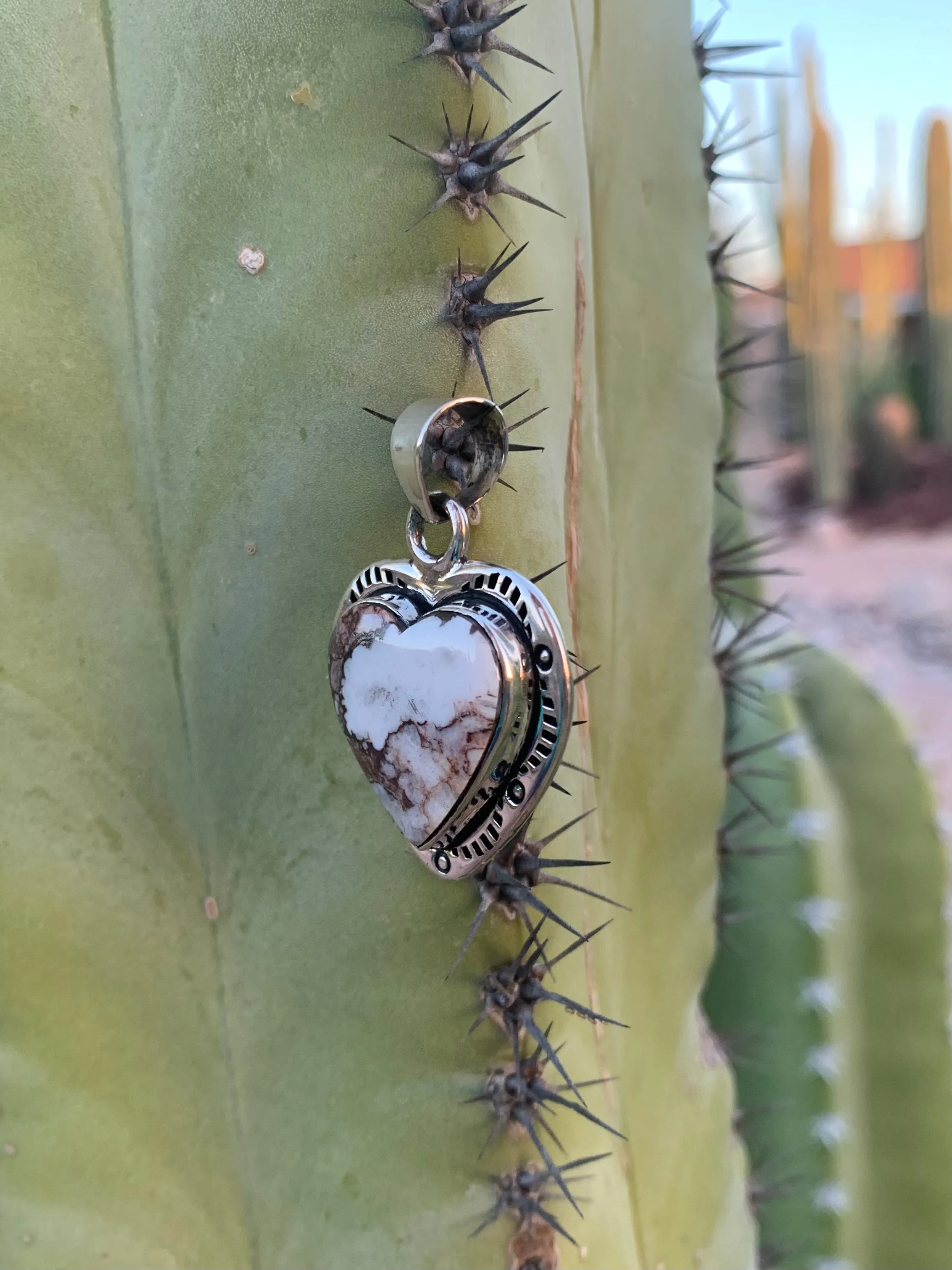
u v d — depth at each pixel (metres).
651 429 0.17
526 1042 0.13
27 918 0.13
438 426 0.11
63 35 0.11
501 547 0.12
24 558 0.12
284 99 0.11
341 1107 0.13
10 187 0.11
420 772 0.11
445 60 0.11
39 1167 0.13
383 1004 0.13
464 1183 0.13
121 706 0.12
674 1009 0.18
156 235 0.11
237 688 0.12
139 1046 0.13
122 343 0.12
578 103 0.15
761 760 0.24
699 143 0.18
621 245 0.16
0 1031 0.13
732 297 0.24
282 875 0.13
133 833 0.13
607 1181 0.15
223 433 0.12
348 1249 0.13
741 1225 0.20
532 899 0.12
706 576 0.19
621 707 0.16
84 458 0.12
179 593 0.12
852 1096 0.24
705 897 0.19
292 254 0.11
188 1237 0.13
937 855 0.24
